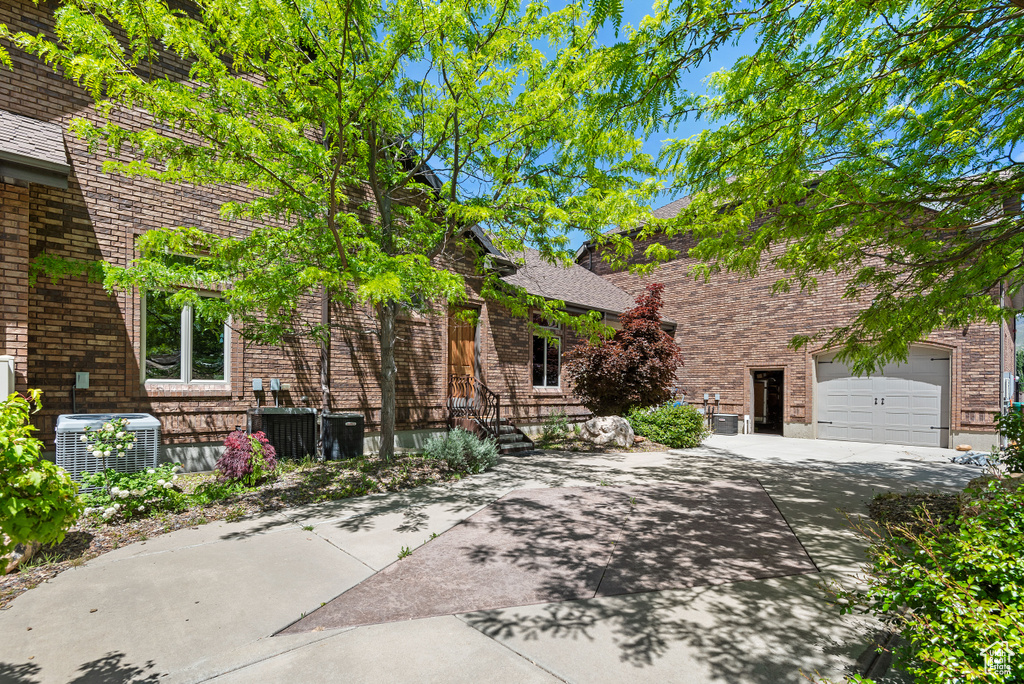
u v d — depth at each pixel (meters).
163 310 8.20
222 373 8.80
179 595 4.00
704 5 3.88
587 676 2.97
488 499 7.12
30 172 6.25
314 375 9.84
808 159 5.80
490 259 9.75
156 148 5.55
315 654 3.19
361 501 6.93
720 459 11.13
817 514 6.54
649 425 13.45
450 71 7.52
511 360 14.33
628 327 13.90
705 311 18.81
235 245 6.85
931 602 2.43
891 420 14.47
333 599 3.99
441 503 6.87
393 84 7.40
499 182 8.27
